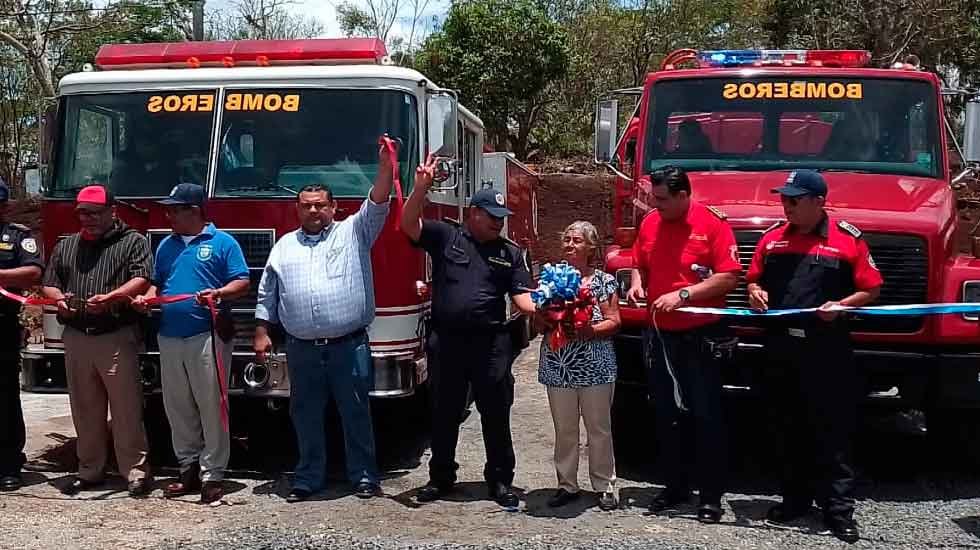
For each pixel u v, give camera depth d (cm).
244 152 673
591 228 582
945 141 715
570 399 578
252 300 654
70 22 2066
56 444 765
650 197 661
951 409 620
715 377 560
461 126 829
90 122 693
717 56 791
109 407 627
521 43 1894
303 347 598
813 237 543
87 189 601
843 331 540
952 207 642
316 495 617
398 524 548
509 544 503
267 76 679
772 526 550
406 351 651
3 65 2408
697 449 558
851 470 533
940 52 2073
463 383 591
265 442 780
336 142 667
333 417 849
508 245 592
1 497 604
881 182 673
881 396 612
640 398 702
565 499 593
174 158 677
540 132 2384
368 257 604
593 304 572
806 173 534
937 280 596
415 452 749
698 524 552
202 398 597
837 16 2155
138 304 593
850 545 515
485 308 578
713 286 544
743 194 648
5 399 617
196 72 688
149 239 667
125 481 655
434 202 732
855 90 730
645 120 746
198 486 623
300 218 609
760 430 809
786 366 546
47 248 686
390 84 670
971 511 584
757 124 728
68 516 559
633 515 571
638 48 2311
